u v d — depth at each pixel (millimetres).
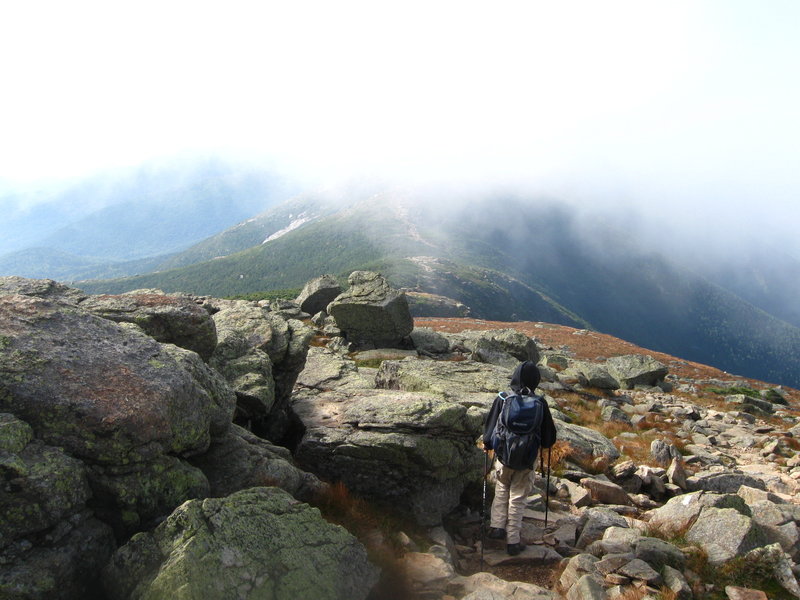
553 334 91188
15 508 5547
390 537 9039
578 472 15383
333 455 11125
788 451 24375
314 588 6152
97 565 6105
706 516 9875
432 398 12164
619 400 34906
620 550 9102
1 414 6141
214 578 5559
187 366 8711
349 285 41562
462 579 8039
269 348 14625
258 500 7062
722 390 47094
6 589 5152
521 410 9422
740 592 7875
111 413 6617
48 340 7457
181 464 7465
